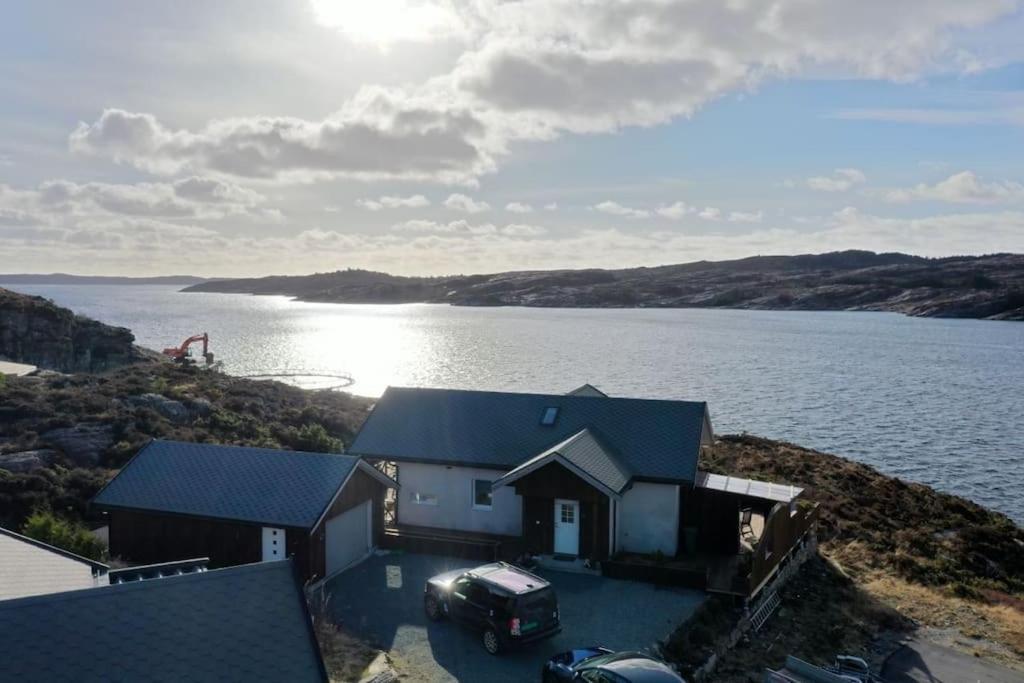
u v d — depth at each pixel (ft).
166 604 36.40
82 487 101.35
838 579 94.38
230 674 34.65
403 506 98.43
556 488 84.64
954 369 403.34
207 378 206.18
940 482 178.70
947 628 84.84
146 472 86.33
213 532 79.51
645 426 96.17
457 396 107.34
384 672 58.90
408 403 107.34
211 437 131.44
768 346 524.52
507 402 104.83
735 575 80.74
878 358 453.17
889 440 223.51
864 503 128.36
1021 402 295.89
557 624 65.16
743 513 104.32
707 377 356.38
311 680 35.91
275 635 37.19
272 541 77.71
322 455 86.74
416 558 88.22
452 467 95.71
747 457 155.33
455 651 63.98
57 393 142.00
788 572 90.68
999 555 112.06
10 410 126.21
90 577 55.01
